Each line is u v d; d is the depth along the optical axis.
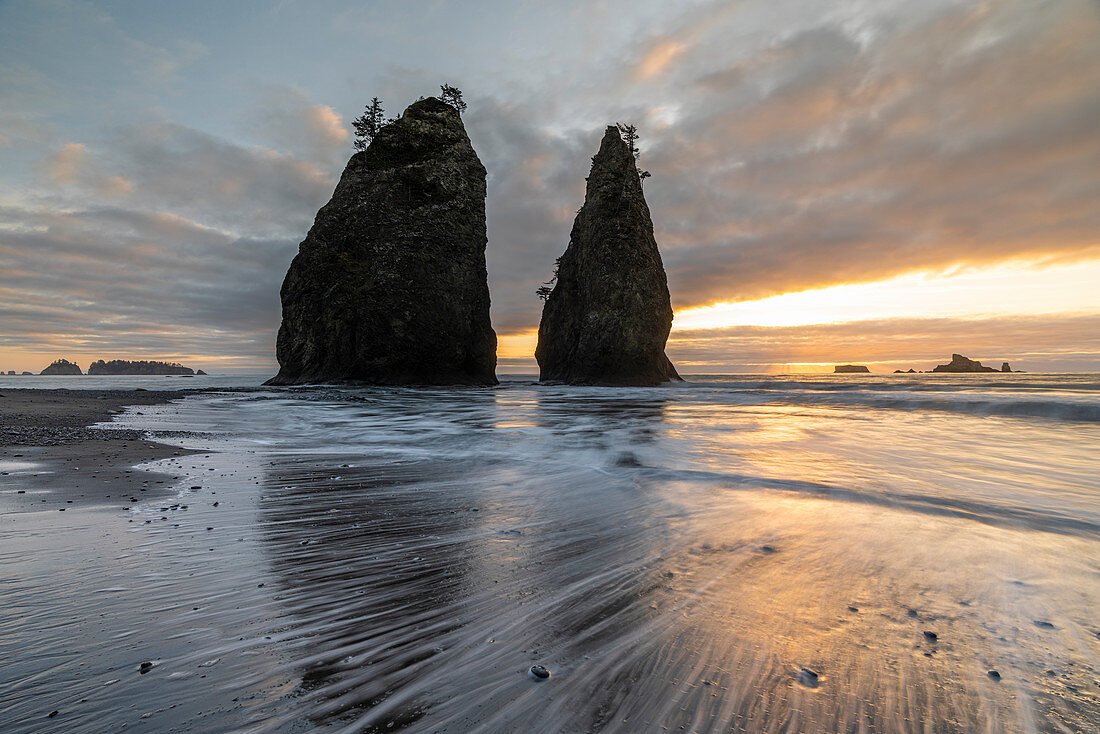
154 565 3.36
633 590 3.08
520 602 2.89
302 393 33.09
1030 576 3.33
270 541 3.96
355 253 47.94
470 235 49.88
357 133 52.91
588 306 51.56
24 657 2.18
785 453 9.11
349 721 1.83
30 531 4.03
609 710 1.91
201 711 1.85
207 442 10.16
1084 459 8.33
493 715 1.88
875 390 27.59
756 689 2.06
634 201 50.00
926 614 2.77
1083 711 1.92
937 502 5.40
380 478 6.71
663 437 11.65
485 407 22.80
